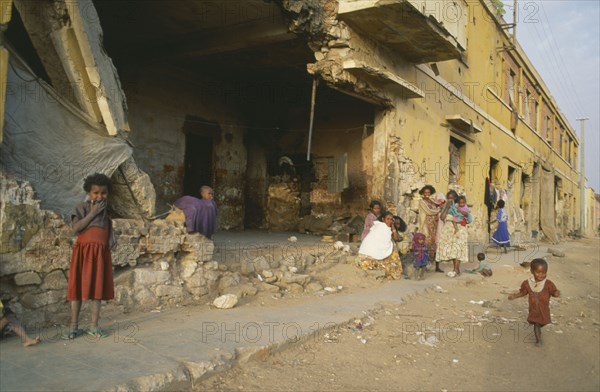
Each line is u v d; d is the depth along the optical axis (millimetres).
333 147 12414
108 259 4352
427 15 8891
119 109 5754
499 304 7418
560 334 5801
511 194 21953
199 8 8539
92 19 5461
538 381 4285
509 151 20734
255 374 4023
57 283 4590
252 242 9391
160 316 5168
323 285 7500
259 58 10602
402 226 9031
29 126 4914
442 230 9852
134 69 10172
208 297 6090
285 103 13281
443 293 8195
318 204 12586
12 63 4809
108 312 4965
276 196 13320
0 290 4188
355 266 8609
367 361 4613
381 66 10156
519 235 17438
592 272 12680
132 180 5750
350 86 9344
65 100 5285
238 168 13023
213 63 10914
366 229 8969
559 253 16297
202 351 4066
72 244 4730
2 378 3229
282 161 13266
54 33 5152
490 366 4652
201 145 12008
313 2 8273
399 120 10984
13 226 4242
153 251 5609
